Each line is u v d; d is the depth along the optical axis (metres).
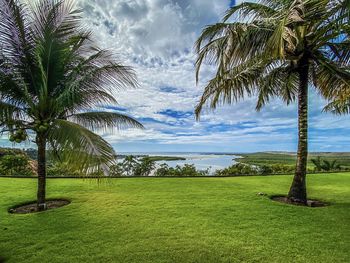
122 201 5.61
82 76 5.12
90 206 5.17
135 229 3.81
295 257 2.89
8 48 4.61
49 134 4.12
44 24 4.73
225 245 3.23
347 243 3.29
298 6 3.87
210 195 6.28
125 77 5.40
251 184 8.09
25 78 5.05
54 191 6.68
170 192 6.64
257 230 3.77
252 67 6.01
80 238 3.47
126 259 2.86
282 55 3.73
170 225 3.99
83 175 3.19
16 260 2.86
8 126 4.61
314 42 5.19
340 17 4.05
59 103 4.81
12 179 8.77
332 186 7.96
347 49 5.28
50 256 2.95
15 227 3.92
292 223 4.09
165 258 2.88
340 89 6.04
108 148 3.34
